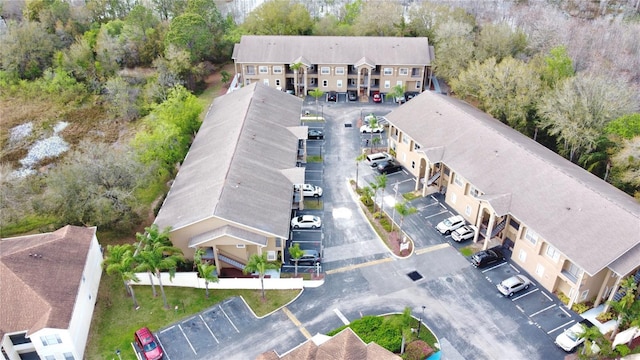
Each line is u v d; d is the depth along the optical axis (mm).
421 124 68688
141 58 102625
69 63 98375
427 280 52562
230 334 46938
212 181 57469
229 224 51750
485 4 130625
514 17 124500
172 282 52125
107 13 119375
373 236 58688
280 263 54219
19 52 99000
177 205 56125
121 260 47969
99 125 88125
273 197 57250
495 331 46781
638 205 52562
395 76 92688
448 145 63938
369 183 65812
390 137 73875
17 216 59438
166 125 67938
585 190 51688
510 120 73438
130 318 48781
